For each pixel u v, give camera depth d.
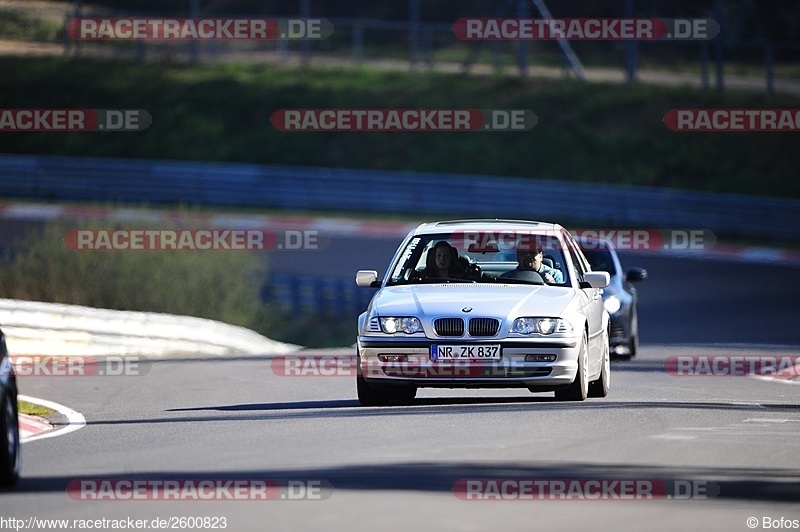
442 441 32.47
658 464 28.61
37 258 85.38
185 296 87.25
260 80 182.38
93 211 138.62
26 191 149.25
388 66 191.25
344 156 166.88
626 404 42.06
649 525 21.66
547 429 34.84
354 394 48.69
